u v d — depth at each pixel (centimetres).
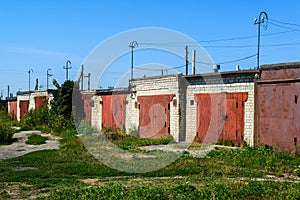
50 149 1548
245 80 1569
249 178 944
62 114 2580
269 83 1447
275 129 1416
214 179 909
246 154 1293
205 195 719
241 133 1571
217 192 734
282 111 1394
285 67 1392
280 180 924
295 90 1352
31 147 1661
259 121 1480
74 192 753
